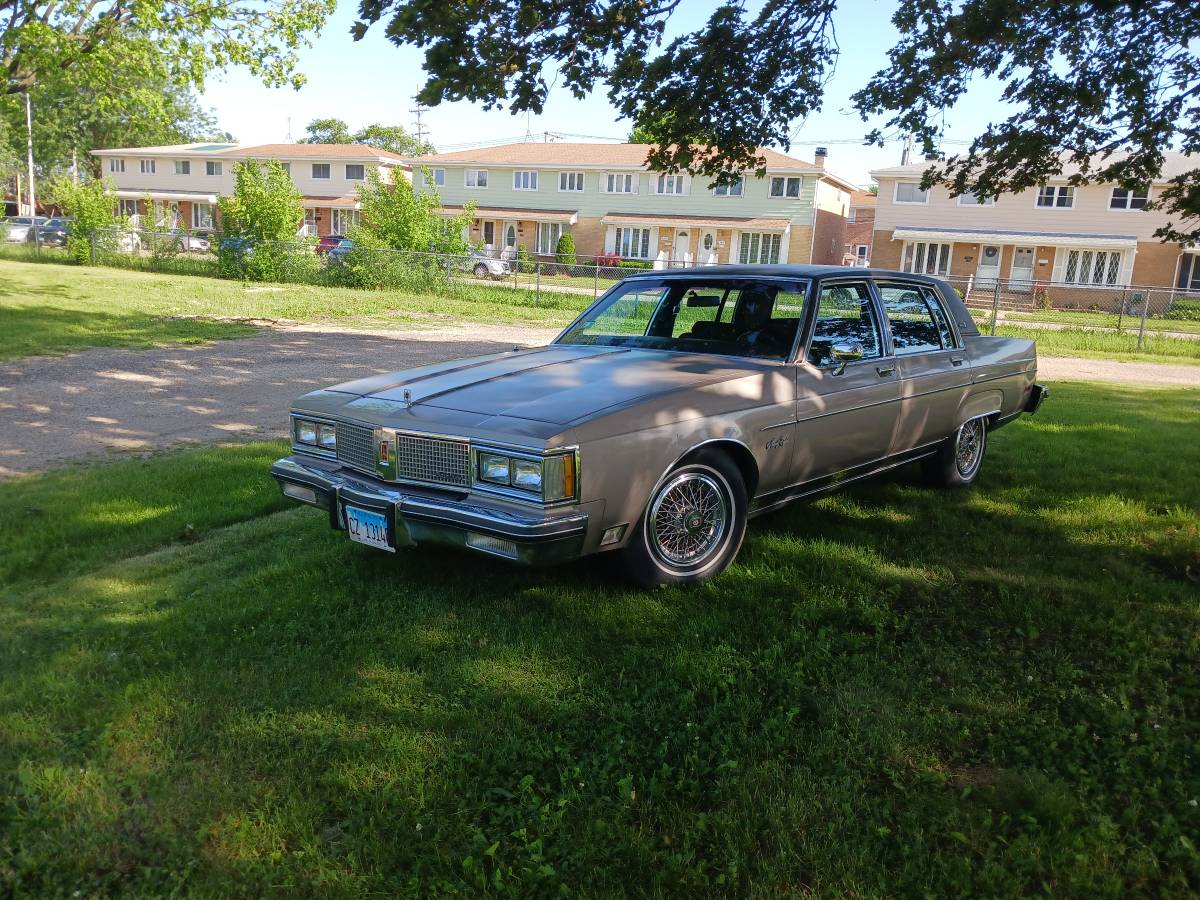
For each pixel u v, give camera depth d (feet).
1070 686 11.05
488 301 82.58
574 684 10.99
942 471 19.88
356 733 9.92
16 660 11.95
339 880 7.71
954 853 8.05
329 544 16.03
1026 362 22.35
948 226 132.77
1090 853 8.00
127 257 97.66
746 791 8.78
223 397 31.73
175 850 8.12
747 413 14.03
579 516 11.90
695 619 12.70
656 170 24.47
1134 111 20.84
